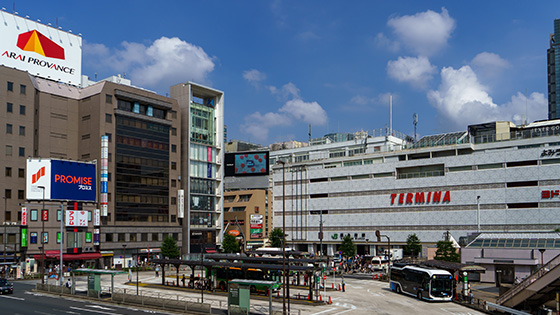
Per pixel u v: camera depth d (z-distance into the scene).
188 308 45.44
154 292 59.16
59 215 93.19
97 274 54.34
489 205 109.69
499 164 109.75
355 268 96.62
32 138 96.75
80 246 95.81
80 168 97.44
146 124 112.25
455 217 114.19
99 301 53.09
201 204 125.19
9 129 93.25
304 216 142.12
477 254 70.38
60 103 103.62
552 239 66.81
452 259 82.38
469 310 47.03
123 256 103.81
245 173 148.50
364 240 128.75
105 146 101.81
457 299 53.00
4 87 93.12
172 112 119.88
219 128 133.00
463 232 112.56
